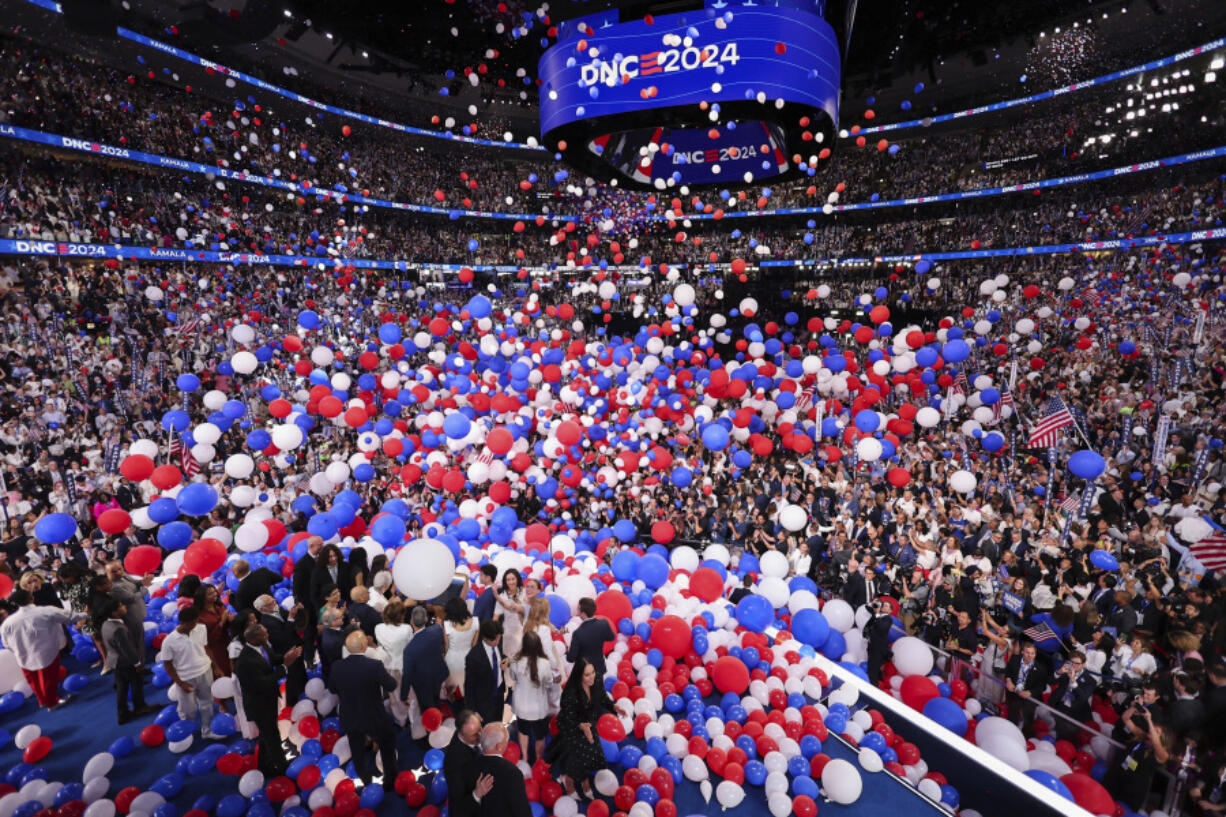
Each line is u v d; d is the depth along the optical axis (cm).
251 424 1461
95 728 613
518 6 959
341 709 493
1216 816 483
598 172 1208
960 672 700
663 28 845
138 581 715
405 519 1019
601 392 1275
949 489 1223
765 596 817
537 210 3656
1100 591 755
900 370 1221
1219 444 1183
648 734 579
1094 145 2822
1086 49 2647
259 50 2491
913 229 3341
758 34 822
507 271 3419
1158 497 1083
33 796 489
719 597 830
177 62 2117
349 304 2553
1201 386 1504
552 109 938
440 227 3609
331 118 2891
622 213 2180
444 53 2830
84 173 2014
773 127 1136
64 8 1689
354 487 1234
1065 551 818
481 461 1033
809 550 1030
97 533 977
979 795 539
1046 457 1388
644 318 2970
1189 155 2492
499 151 3572
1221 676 503
